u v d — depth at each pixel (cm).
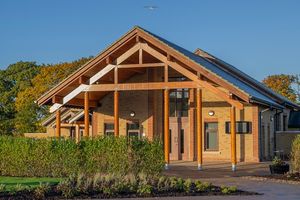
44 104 3438
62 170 2383
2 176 2427
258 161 3397
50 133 4641
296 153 2466
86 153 2347
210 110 3519
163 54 3166
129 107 3741
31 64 7219
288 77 7300
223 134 3484
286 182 2231
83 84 3306
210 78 2981
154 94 3681
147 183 1917
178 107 3644
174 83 3078
